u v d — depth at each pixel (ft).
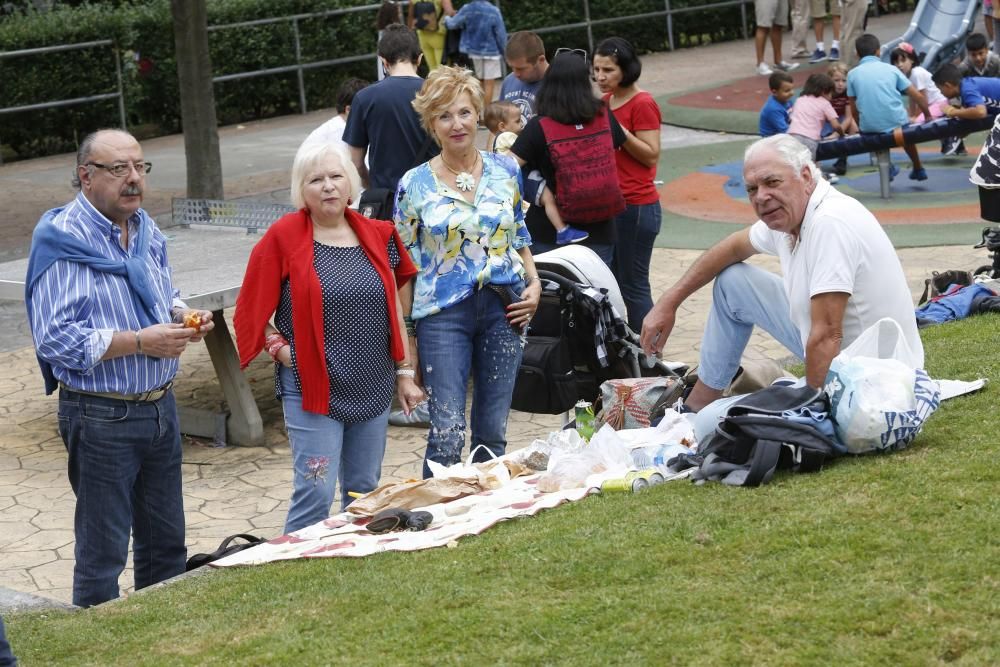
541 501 18.29
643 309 31.27
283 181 59.16
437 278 20.70
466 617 14.26
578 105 27.25
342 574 16.49
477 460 21.66
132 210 17.92
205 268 30.12
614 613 13.92
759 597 13.89
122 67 72.08
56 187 61.00
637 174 30.30
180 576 17.90
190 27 50.96
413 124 27.53
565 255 24.76
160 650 14.70
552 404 23.90
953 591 13.56
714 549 15.23
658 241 44.83
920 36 72.08
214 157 52.34
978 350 24.48
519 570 15.47
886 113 48.83
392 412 29.01
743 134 63.98
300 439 19.16
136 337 17.57
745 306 20.66
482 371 21.35
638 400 22.50
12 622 16.96
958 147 56.29
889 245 18.85
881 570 14.15
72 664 14.76
